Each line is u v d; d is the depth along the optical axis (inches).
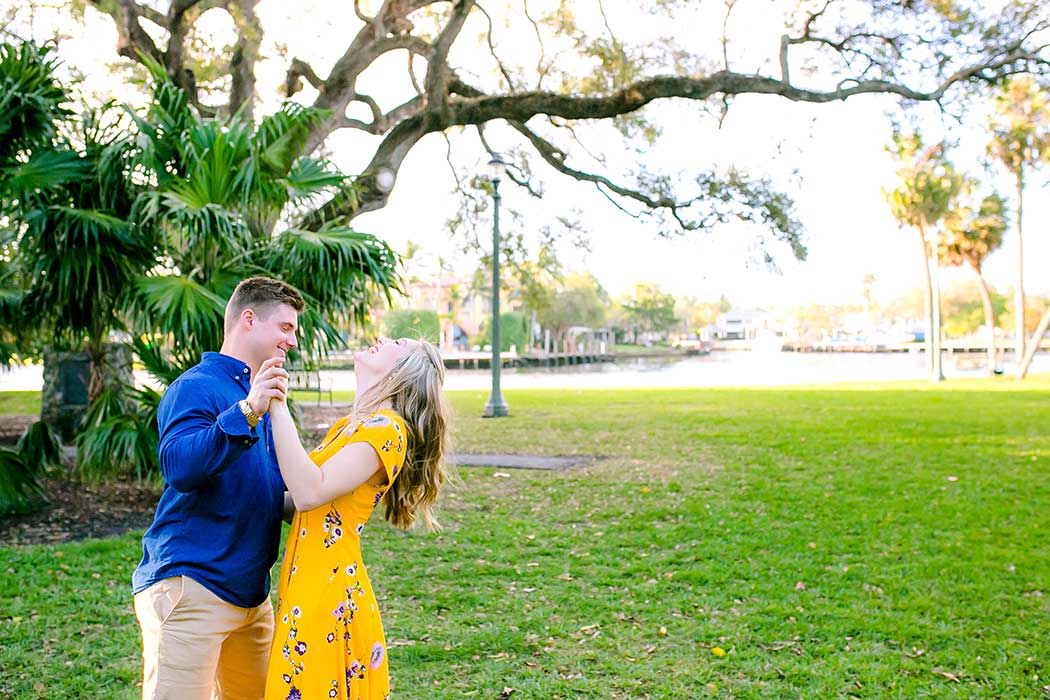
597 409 740.0
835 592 219.3
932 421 605.6
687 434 545.0
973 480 370.9
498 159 689.6
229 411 92.4
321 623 96.7
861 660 174.1
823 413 677.9
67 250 269.6
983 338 4165.8
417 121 537.3
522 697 155.1
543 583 228.1
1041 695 157.5
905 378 1402.6
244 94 504.7
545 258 773.3
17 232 276.1
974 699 155.6
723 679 164.7
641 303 4867.1
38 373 1459.2
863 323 5472.4
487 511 321.7
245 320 106.3
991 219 1358.3
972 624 195.9
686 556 254.5
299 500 95.3
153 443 286.0
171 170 300.7
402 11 534.3
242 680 108.7
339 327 328.8
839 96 566.3
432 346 113.8
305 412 679.1
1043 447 470.6
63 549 251.0
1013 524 291.4
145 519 297.0
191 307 264.1
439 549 263.9
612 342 4532.5
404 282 332.8
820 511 312.3
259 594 101.9
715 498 339.3
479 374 1937.7
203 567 96.7
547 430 578.9
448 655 175.0
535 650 179.3
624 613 203.2
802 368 2166.6
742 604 211.2
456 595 216.2
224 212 280.5
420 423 108.3
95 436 286.7
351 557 99.8
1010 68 555.8
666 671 168.1
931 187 1194.6
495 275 690.2
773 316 6146.7
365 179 523.5
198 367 103.5
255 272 297.6
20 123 278.5
